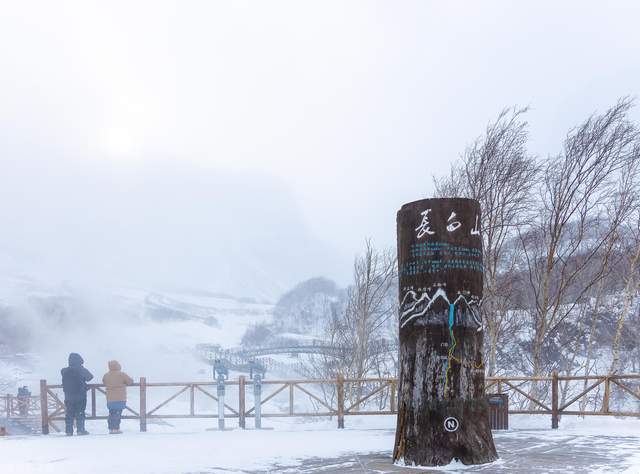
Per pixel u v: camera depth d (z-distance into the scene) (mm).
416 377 7293
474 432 7070
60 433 13078
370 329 28188
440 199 7531
